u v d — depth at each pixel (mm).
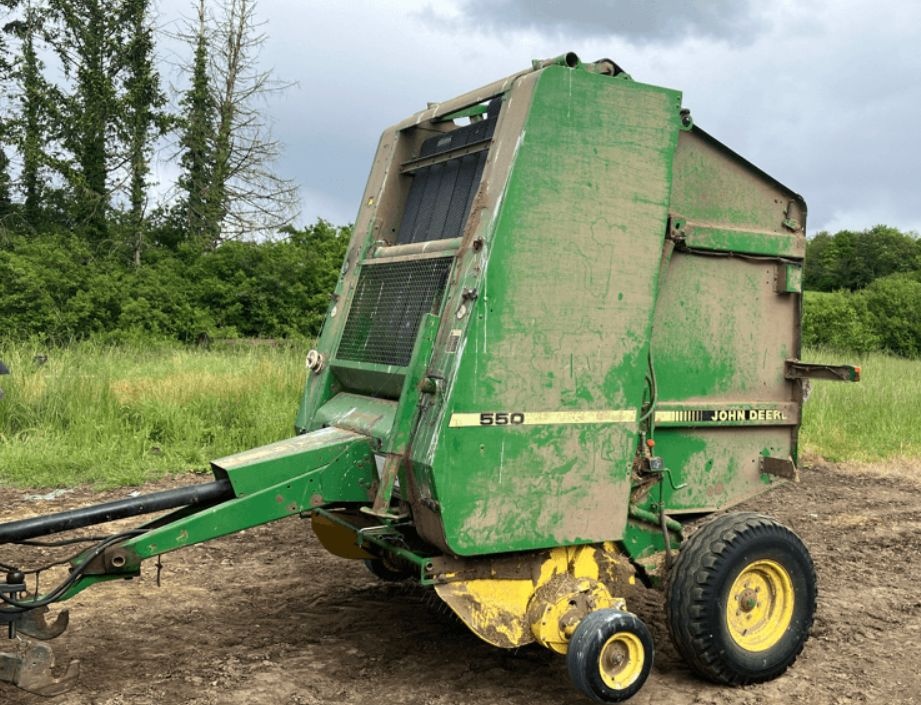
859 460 11773
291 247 26547
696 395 5035
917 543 8055
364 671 4762
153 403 10523
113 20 29344
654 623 5625
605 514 4477
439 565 4168
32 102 29062
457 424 4094
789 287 5289
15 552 6805
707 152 5031
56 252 22828
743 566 4594
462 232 4852
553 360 4316
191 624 5410
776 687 4734
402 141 5676
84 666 4723
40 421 10086
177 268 25828
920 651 5379
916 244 56594
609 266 4453
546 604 4324
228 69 30500
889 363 20547
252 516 4293
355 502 4598
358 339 5195
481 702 4426
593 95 4430
